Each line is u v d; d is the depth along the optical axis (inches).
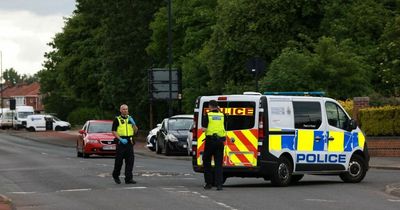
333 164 1097.4
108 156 1955.0
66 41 3501.5
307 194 930.7
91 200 864.9
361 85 1904.5
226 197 885.2
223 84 2207.2
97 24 3417.8
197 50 2603.3
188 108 2486.5
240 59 2142.0
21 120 4896.7
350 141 1122.0
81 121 5132.9
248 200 852.6
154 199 864.9
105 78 3043.8
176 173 1285.7
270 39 2110.0
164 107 2918.3
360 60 1935.3
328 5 2117.4
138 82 2970.0
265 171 1019.3
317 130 1076.5
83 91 3499.0
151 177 1198.3
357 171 1131.9
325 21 2111.2
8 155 2011.6
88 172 1312.7
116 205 811.4
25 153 2133.4
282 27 2113.7
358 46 2053.4
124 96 3004.4
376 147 1712.6
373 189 1017.5
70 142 3006.9
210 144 975.0
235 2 2154.3
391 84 1947.6
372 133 1727.4
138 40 2972.4
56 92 5236.2
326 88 1847.9
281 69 1854.1
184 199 862.5
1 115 5196.9
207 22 2632.9
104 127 1916.8
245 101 1030.4
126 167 1079.0
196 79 2455.7
